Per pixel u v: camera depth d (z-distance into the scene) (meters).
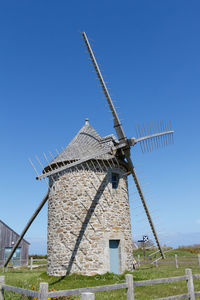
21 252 32.03
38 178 13.20
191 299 7.53
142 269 17.06
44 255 39.41
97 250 14.56
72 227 14.93
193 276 7.91
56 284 12.65
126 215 16.55
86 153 16.03
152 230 18.36
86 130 18.42
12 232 32.12
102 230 15.02
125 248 15.61
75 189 15.48
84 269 14.12
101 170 16.12
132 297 6.55
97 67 16.06
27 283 12.86
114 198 16.06
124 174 17.09
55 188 16.20
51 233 15.81
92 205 15.23
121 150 16.28
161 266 19.41
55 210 15.89
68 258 14.51
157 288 11.20
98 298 9.45
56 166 16.30
